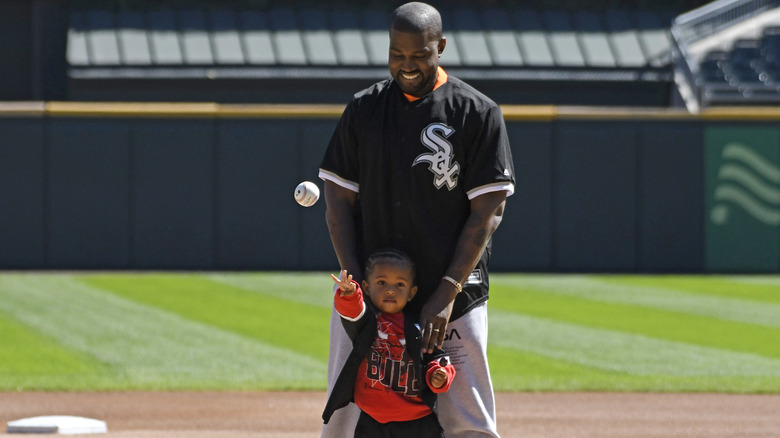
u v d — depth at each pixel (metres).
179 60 79.56
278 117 61.97
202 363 34.38
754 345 38.81
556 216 62.44
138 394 29.41
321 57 81.12
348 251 14.21
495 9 87.19
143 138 61.34
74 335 39.38
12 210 60.62
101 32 80.75
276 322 42.94
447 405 14.28
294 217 62.06
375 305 13.76
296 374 32.69
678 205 62.81
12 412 26.89
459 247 13.80
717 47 85.31
